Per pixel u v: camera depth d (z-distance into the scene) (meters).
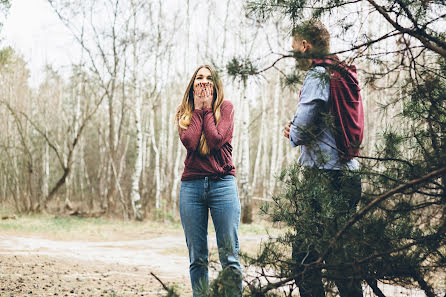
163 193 25.88
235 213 3.23
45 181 28.84
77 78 25.72
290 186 2.80
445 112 2.46
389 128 2.74
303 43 2.46
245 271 2.34
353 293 2.54
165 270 7.73
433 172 2.04
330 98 2.80
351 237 2.31
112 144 21.05
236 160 26.61
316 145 2.65
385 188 2.36
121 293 5.34
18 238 11.08
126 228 16.06
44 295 5.04
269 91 29.25
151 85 23.98
